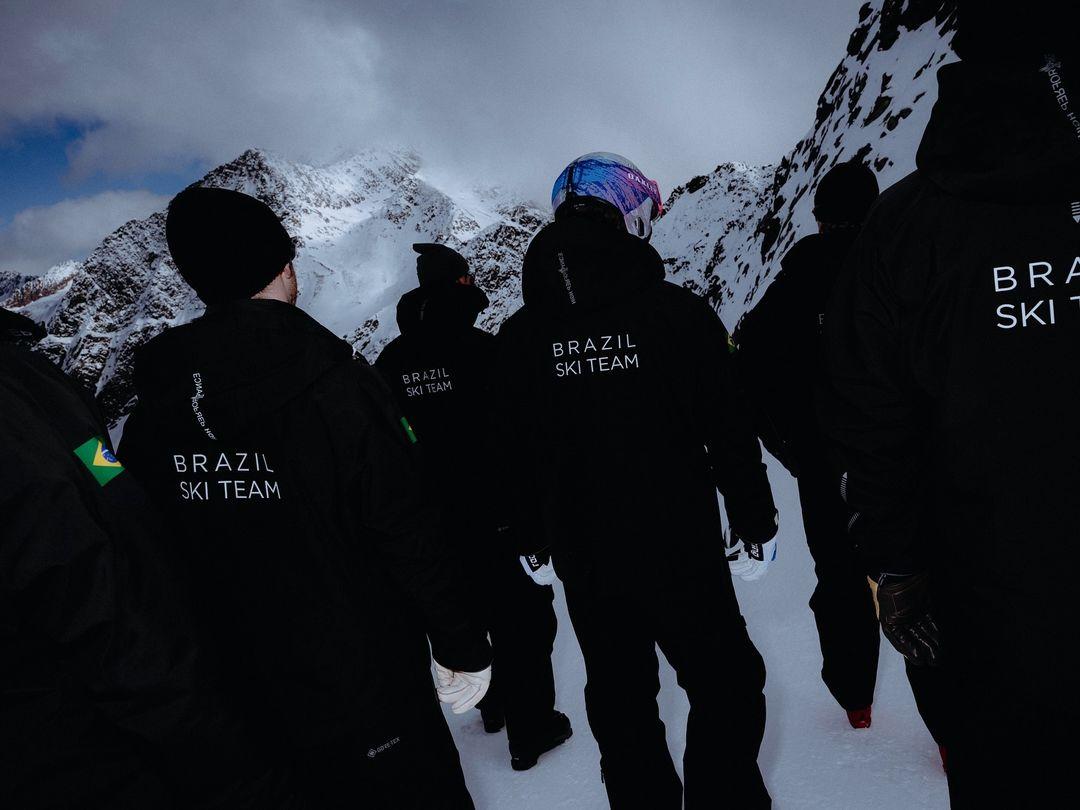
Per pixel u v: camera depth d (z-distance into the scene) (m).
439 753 1.56
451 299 2.37
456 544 2.39
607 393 1.51
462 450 2.37
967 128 0.89
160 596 1.05
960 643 1.01
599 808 2.07
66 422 1.06
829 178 1.89
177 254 1.29
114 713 1.00
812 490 1.99
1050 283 0.87
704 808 1.61
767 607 3.29
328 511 1.35
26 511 0.92
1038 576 0.91
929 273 0.94
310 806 1.30
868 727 2.13
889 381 1.02
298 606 1.37
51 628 0.95
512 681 2.38
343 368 1.34
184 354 1.27
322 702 1.40
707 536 1.57
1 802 0.95
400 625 1.49
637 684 1.66
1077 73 0.81
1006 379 0.91
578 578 1.63
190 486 1.35
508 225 198.12
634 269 1.48
